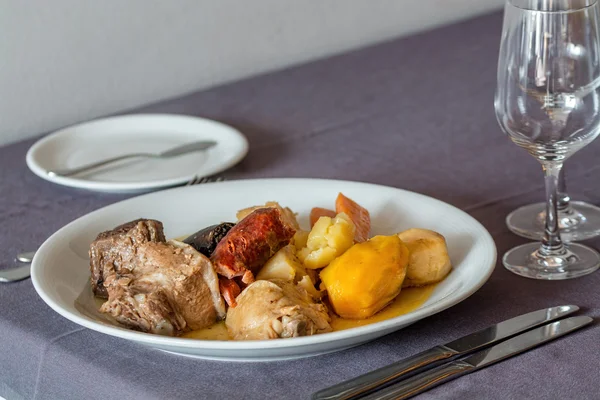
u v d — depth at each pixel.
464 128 1.65
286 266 0.99
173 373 0.90
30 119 2.05
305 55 2.46
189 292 0.95
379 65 2.10
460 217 1.13
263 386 0.86
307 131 1.71
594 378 0.84
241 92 1.99
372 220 1.19
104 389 0.92
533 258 1.10
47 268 1.06
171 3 2.19
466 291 0.92
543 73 1.00
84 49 2.09
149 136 1.73
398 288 0.98
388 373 0.84
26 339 1.02
